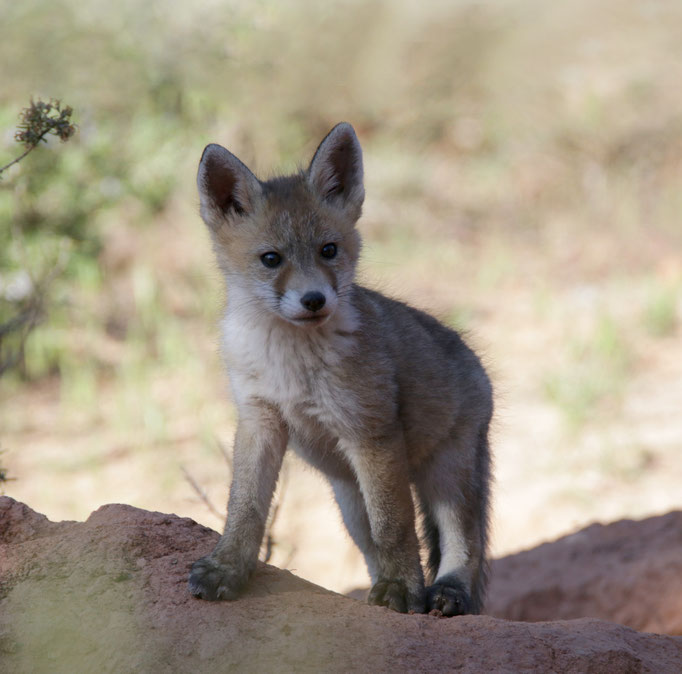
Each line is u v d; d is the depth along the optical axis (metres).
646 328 17.06
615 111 24.53
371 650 4.79
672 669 5.10
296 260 6.50
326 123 22.86
